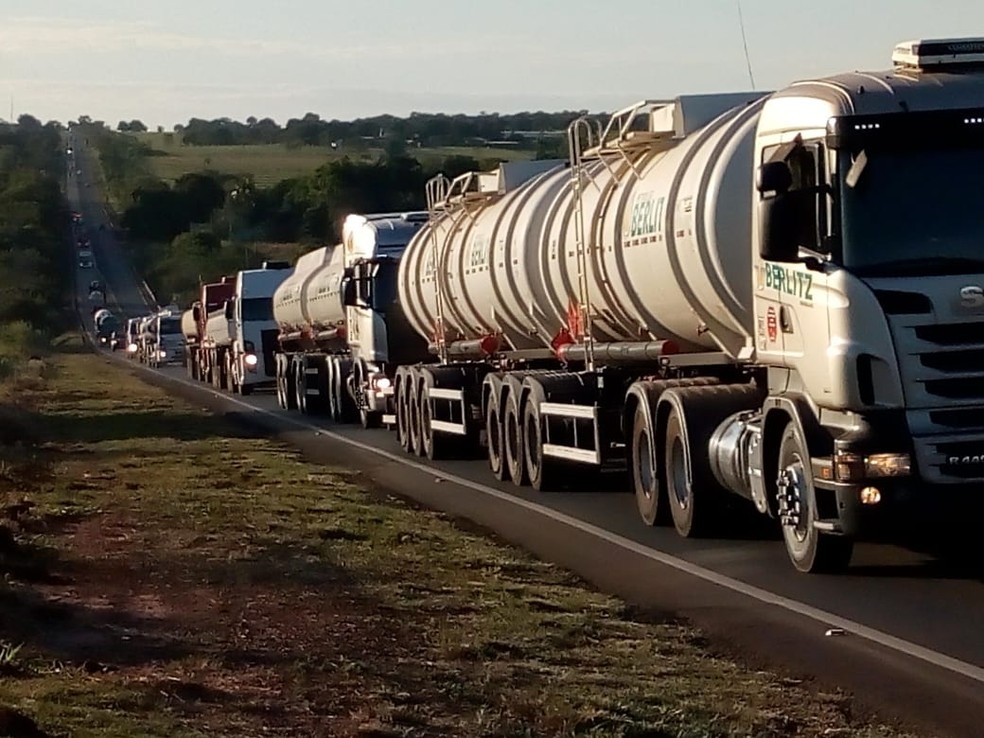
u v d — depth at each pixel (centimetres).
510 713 839
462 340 2561
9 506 1675
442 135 13700
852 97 1203
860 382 1175
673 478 1582
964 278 1174
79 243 16312
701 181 1473
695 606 1195
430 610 1150
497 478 2205
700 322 1560
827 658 1004
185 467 2334
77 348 11219
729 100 1664
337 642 1023
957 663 980
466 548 1480
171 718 797
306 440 3022
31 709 788
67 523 1634
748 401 1518
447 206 2558
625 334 1811
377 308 2998
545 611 1155
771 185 1225
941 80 1210
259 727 795
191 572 1299
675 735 802
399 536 1547
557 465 2002
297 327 4266
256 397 4981
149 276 14325
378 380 3005
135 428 3350
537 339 2203
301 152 19825
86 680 870
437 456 2539
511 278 2109
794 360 1277
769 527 1559
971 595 1202
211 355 5962
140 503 1817
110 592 1202
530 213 2067
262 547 1448
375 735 783
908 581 1270
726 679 943
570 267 1900
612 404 1827
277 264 5350
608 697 877
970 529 1336
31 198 16400
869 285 1176
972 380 1177
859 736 809
